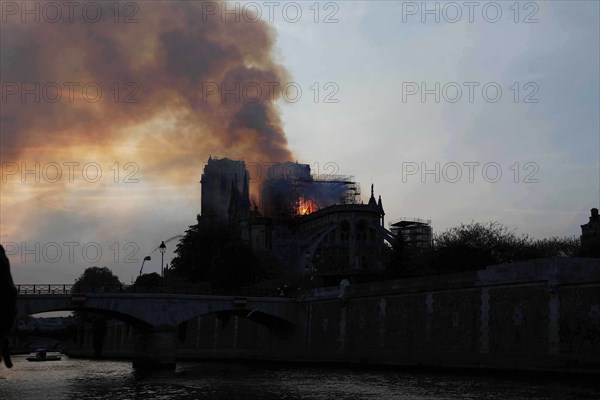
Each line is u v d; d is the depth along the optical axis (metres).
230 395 48.47
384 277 93.62
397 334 71.25
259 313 89.94
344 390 50.06
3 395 51.88
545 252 106.75
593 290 50.19
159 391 52.50
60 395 51.22
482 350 59.84
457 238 107.88
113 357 144.75
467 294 62.44
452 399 41.53
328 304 84.44
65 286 77.62
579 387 45.59
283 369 78.31
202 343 111.56
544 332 53.94
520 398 40.34
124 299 80.69
